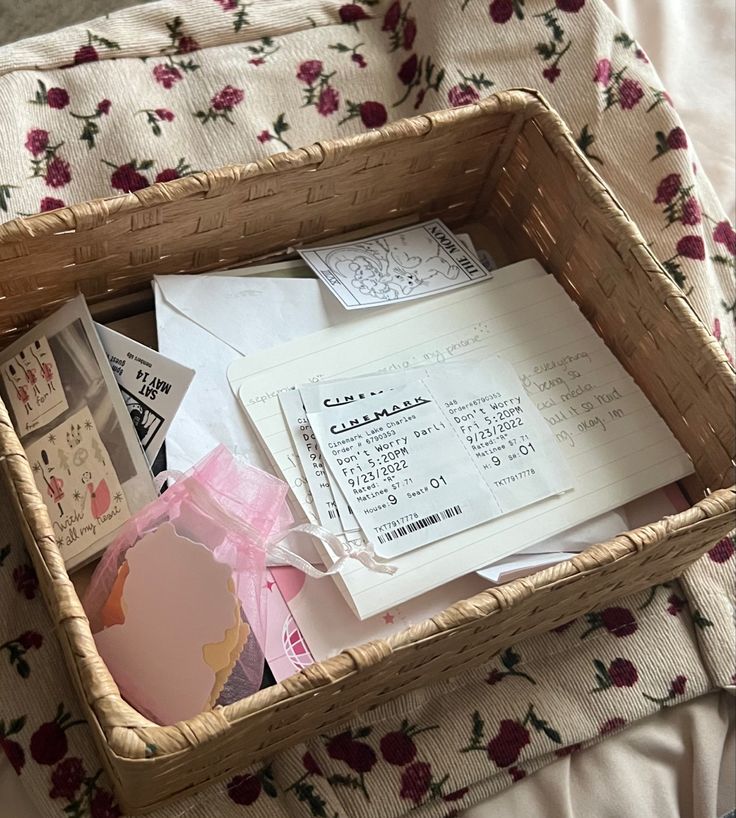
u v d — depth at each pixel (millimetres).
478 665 390
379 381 389
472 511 368
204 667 312
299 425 377
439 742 374
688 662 399
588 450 390
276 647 347
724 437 372
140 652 317
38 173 433
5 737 353
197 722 276
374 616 356
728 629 405
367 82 482
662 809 380
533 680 390
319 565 358
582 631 402
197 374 385
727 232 480
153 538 320
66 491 354
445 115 398
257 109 466
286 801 360
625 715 388
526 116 411
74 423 359
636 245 384
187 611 315
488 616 314
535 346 412
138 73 458
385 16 497
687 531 337
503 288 424
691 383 380
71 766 351
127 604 321
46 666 364
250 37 476
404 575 355
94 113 446
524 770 378
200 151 454
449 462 376
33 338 377
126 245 380
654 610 408
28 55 443
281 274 418
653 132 466
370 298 411
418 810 366
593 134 469
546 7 479
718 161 513
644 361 403
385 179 417
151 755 270
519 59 478
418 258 428
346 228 437
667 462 393
